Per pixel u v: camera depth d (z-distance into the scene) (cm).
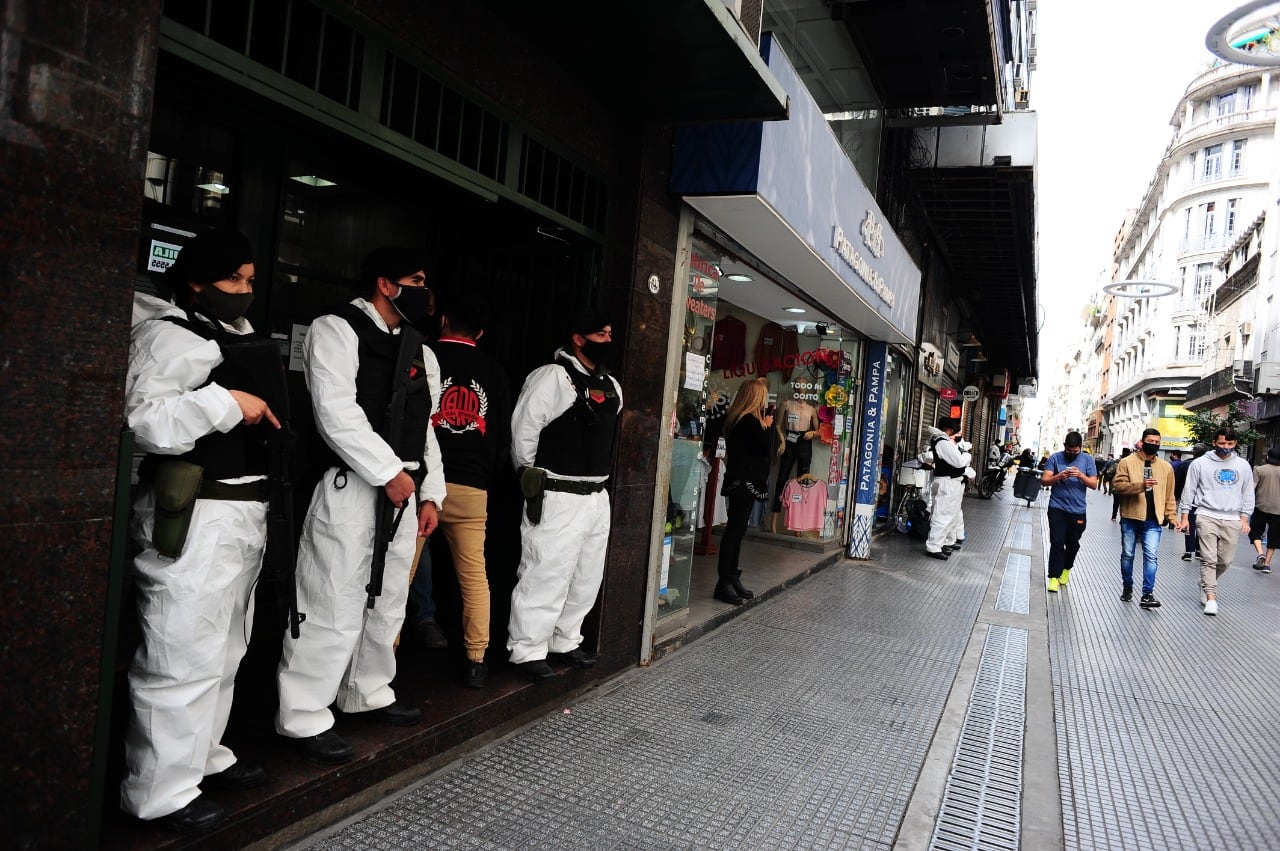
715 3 307
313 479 286
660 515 480
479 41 326
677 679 461
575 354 391
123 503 195
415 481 300
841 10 701
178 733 219
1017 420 6144
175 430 208
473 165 336
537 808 298
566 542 379
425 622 417
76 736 190
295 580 274
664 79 378
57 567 181
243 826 239
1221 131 5038
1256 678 555
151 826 222
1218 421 2689
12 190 166
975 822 319
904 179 1036
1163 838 318
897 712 436
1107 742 417
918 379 1352
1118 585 918
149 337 212
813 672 495
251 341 237
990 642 604
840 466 955
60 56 173
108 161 184
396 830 273
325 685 276
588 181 414
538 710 384
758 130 434
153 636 216
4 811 177
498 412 376
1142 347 5956
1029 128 996
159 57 242
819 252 569
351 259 372
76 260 179
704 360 553
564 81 382
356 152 352
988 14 707
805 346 947
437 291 420
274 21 251
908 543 1142
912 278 991
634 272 429
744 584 702
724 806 314
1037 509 2070
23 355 171
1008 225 1250
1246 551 1458
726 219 501
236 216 317
